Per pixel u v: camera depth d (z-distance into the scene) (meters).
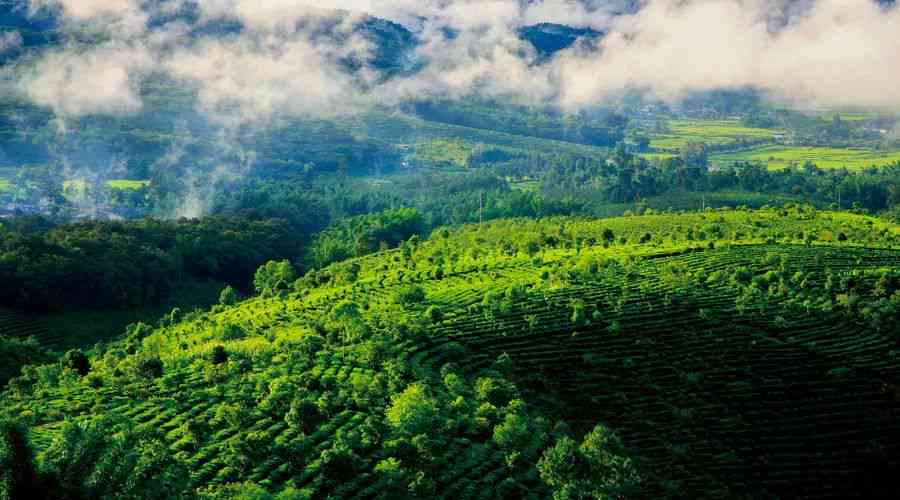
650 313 145.38
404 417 96.44
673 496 100.06
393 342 131.38
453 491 87.88
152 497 68.06
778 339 137.62
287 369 115.38
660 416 117.19
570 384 124.00
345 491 82.12
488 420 103.69
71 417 95.19
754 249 191.12
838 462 109.44
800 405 120.62
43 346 178.38
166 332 166.38
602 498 89.06
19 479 60.31
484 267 187.25
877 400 121.62
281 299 186.00
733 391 123.25
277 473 83.69
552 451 92.12
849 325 142.25
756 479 105.69
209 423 94.69
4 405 109.00
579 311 142.38
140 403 103.25
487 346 133.38
